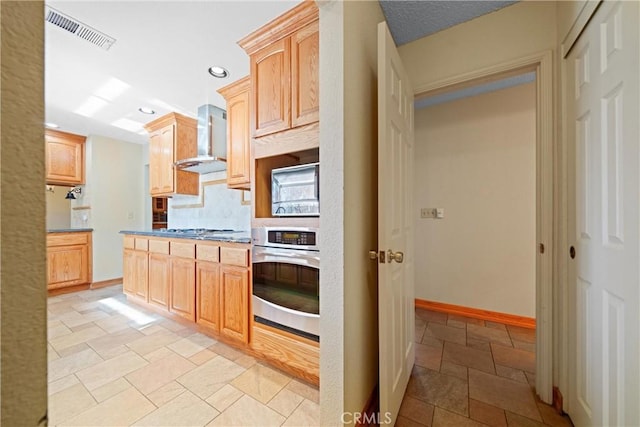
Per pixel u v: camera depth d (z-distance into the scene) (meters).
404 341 1.48
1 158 0.27
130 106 2.86
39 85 0.29
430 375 1.65
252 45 1.67
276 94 1.59
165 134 3.19
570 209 1.28
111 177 3.92
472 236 2.62
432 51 1.75
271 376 1.65
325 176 1.09
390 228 1.23
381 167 1.14
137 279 2.88
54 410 1.37
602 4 1.01
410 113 1.66
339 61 1.05
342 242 1.05
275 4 1.51
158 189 3.30
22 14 0.28
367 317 1.32
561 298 1.34
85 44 1.83
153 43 1.83
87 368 1.75
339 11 1.06
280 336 1.62
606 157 1.00
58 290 3.42
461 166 2.67
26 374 0.29
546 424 1.27
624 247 0.90
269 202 1.80
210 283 2.13
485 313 2.54
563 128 1.33
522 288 2.40
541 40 1.44
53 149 3.56
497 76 1.60
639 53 0.82
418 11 1.57
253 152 1.71
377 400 1.40
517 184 2.44
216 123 2.82
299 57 1.49
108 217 3.88
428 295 2.82
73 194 3.98
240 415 1.34
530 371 1.69
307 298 1.51
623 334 0.90
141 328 2.38
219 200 3.22
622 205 0.91
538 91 1.47
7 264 0.27
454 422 1.29
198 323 2.23
